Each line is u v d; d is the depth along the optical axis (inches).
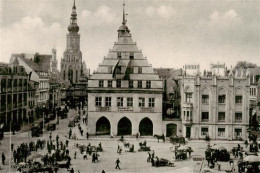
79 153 2640.3
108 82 3400.6
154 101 3388.3
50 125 3725.4
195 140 3250.5
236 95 3292.3
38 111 4808.1
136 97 3393.2
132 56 3444.9
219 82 3292.3
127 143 2881.4
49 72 5580.7
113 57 3442.4
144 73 3415.4
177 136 3120.1
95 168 2172.7
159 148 2866.6
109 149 2807.6
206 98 3309.5
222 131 3307.1
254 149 2704.2
